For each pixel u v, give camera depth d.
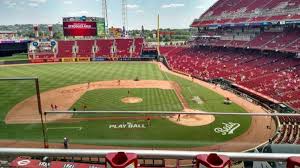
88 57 114.81
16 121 30.59
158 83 70.38
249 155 3.43
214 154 3.21
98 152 3.59
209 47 108.75
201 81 74.25
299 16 70.62
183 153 3.47
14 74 81.75
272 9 83.50
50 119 26.05
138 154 3.48
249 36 91.06
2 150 3.65
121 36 138.00
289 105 48.28
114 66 99.38
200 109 49.22
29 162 4.57
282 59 73.38
